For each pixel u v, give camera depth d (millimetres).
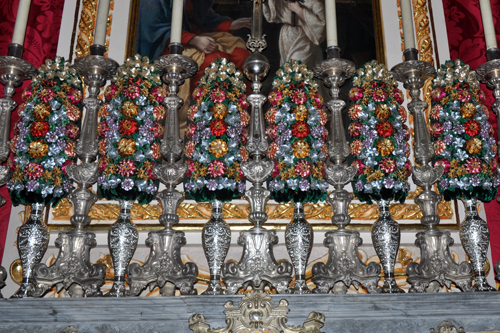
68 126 1891
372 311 1586
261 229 1737
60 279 1688
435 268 1729
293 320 1586
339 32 2551
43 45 2441
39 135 1820
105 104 1900
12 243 2109
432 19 2580
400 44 2516
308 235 1729
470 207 1810
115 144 1803
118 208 2168
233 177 1774
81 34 2488
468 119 1864
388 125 1818
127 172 1763
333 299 1578
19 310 1566
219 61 1967
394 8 2602
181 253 2096
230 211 2166
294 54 2496
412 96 1975
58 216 2129
